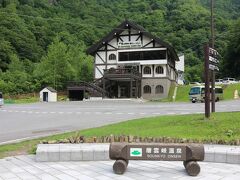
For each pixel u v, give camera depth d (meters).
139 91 49.41
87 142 9.62
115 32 49.28
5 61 70.56
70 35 81.31
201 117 13.56
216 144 9.26
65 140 9.65
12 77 58.69
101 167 7.60
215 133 11.05
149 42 48.66
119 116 20.31
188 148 6.89
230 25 84.81
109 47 50.31
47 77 56.31
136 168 7.48
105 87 47.50
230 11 104.44
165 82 48.47
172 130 11.82
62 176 6.77
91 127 15.41
